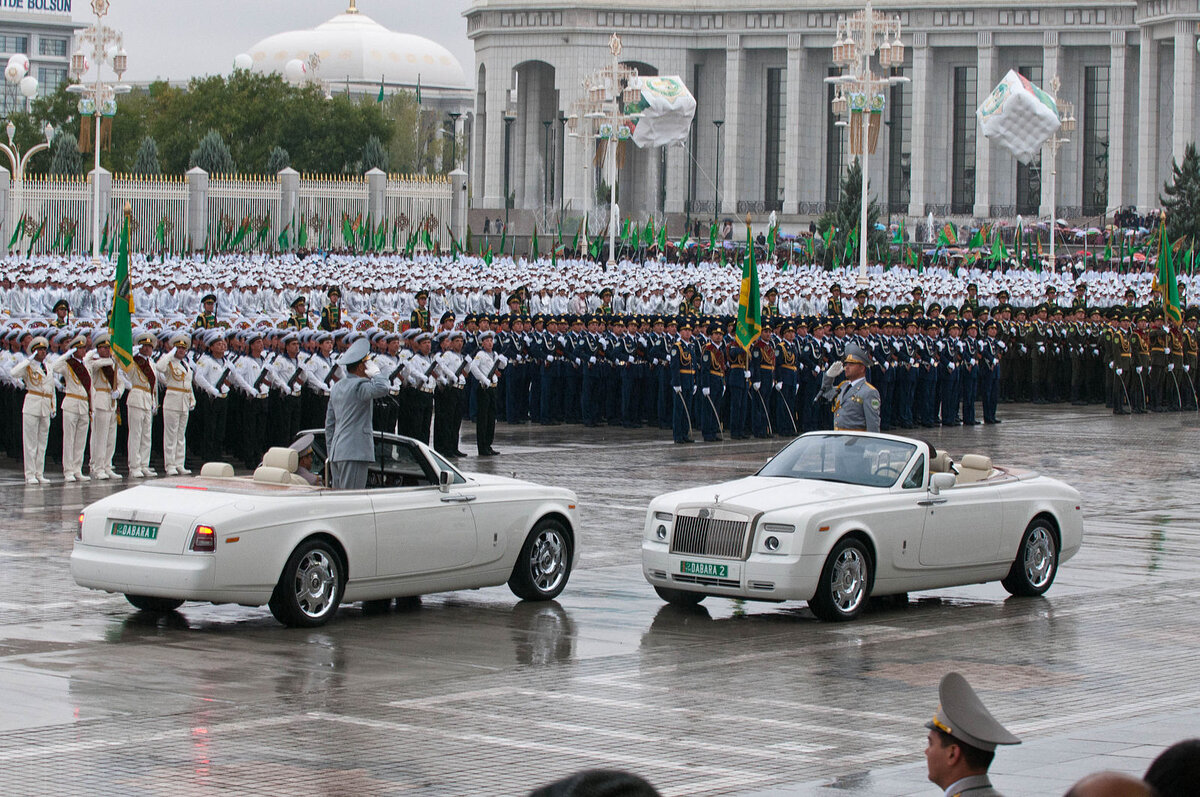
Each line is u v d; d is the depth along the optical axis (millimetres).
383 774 19891
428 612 31969
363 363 32094
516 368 73500
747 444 66000
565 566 33906
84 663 26250
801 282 98375
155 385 52688
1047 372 90312
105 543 29297
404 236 143750
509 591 34812
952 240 172500
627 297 93812
